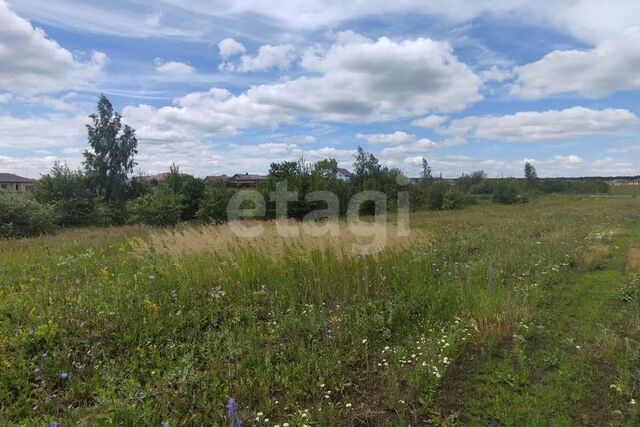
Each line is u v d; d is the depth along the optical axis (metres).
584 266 9.49
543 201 45.75
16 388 3.89
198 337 5.13
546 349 5.02
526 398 3.92
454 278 8.09
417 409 3.76
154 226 23.66
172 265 7.63
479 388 4.14
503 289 7.02
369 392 4.12
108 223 29.92
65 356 4.39
